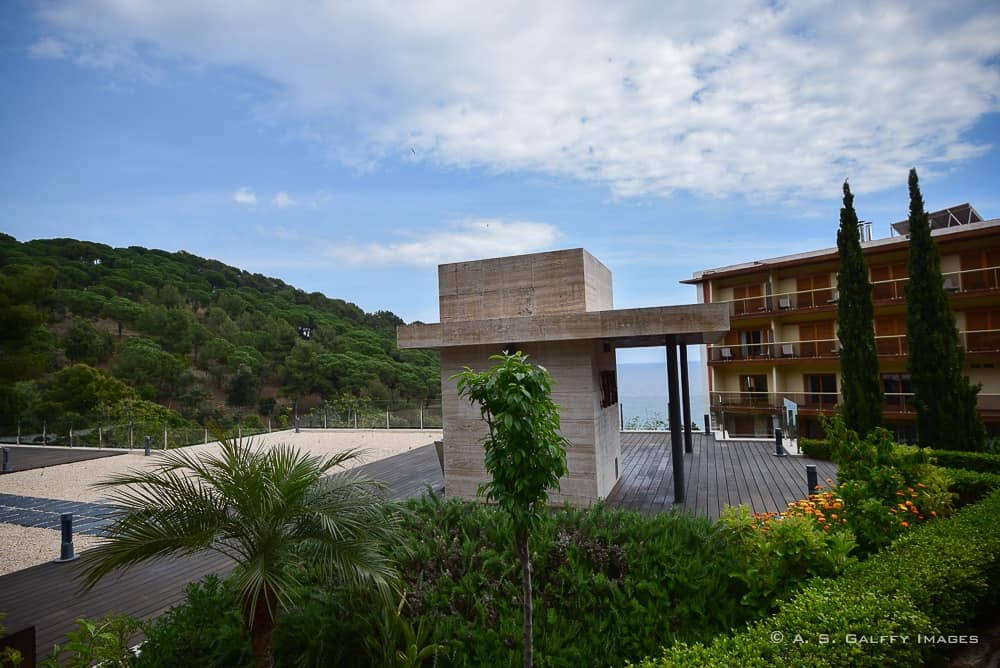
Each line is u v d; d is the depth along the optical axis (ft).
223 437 12.52
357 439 71.72
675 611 13.66
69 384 97.81
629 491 32.01
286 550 12.03
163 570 25.14
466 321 30.12
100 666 14.29
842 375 45.09
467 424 31.40
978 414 39.81
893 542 14.98
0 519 36.24
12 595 22.84
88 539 31.50
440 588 15.07
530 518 11.92
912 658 10.30
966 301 63.67
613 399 34.12
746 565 14.33
